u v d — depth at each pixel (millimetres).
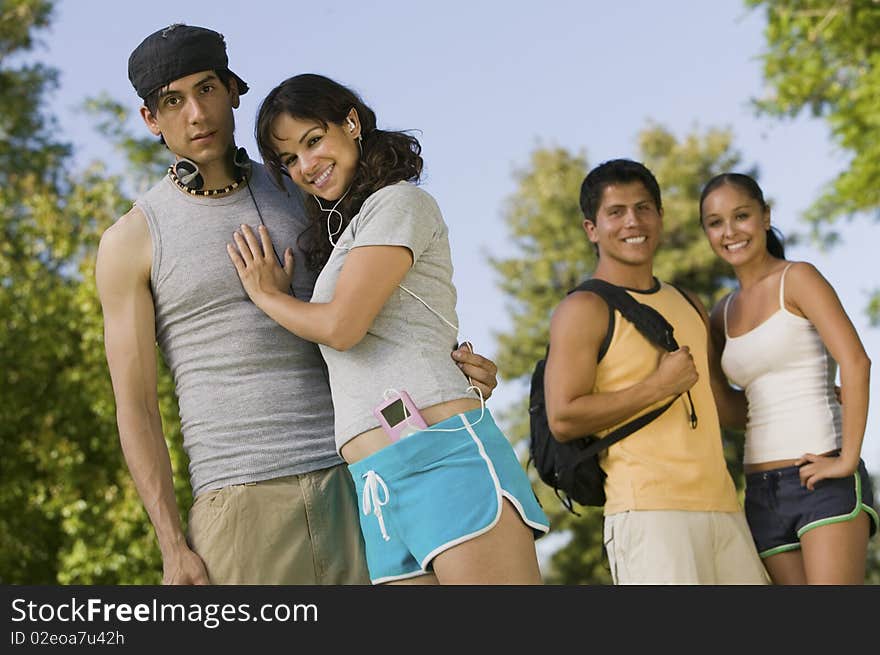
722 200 5805
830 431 5617
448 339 4090
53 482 18203
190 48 4359
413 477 3850
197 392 4414
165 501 4355
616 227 5586
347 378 4016
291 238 4508
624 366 5430
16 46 28219
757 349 5715
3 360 18484
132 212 4504
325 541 4359
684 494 5293
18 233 21047
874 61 13984
